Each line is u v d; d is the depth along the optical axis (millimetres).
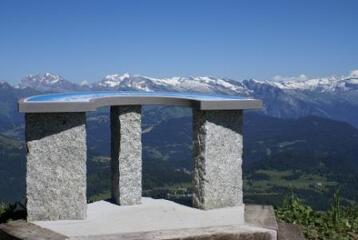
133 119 11352
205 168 10805
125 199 11266
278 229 9469
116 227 9172
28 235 8438
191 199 12070
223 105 10711
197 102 10680
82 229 8992
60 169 9648
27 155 9531
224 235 8344
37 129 9531
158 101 11375
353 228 10172
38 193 9602
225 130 11008
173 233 8328
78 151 9703
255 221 9656
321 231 9883
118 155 11273
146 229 9047
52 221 9609
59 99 10156
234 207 11039
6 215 10305
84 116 9711
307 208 11094
